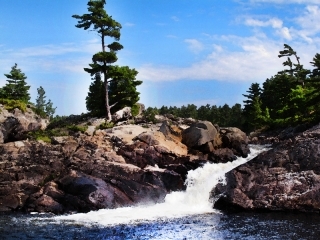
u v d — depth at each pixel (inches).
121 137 1460.4
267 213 1025.5
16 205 1135.6
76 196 1099.9
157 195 1155.9
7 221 964.6
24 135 1630.2
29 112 1910.7
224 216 995.3
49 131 1672.0
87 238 795.4
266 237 783.7
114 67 2095.2
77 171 1184.8
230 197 1077.1
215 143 1505.9
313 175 1052.5
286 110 2728.8
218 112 4963.1
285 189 1052.5
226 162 1422.2
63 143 1358.3
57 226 902.4
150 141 1355.8
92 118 2198.6
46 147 1328.7
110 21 2108.8
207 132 1481.3
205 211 1061.1
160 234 818.2
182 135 1529.3
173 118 2140.7
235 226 882.8
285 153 1136.2
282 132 2365.9
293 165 1102.4
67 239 791.1
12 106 1835.6
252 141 2268.7
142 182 1173.7
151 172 1197.7
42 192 1139.9
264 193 1063.6
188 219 960.9
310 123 2057.1
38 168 1230.9
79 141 1386.6
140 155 1306.6
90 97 2321.6
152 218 973.8
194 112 5128.0
